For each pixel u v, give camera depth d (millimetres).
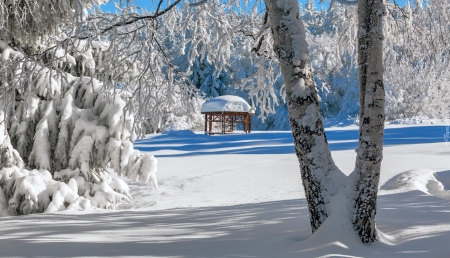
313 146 4078
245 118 39125
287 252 3551
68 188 7973
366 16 4016
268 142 23859
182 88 7039
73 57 8734
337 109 48000
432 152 14531
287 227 4637
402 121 33594
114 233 4711
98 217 6152
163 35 7207
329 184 4020
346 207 3873
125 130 8555
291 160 14992
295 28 4172
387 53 7805
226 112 38531
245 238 4234
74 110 8578
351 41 7918
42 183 7906
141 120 6543
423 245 3605
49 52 8336
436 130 24531
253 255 3510
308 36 8156
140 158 8523
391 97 35094
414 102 34562
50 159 8523
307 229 4383
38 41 8109
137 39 6430
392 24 7504
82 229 5020
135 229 4984
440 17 7262
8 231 4988
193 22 7340
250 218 5422
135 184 11578
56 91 8531
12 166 7969
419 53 7750
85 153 8422
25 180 7742
